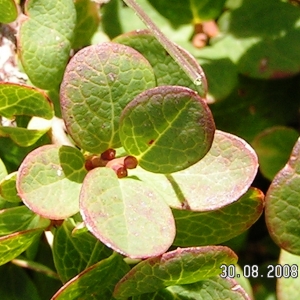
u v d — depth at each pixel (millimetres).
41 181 108
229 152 111
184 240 125
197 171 112
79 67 107
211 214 122
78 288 114
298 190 123
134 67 110
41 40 130
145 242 100
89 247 127
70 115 108
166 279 111
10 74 148
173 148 105
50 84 132
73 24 134
